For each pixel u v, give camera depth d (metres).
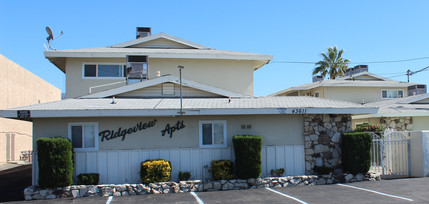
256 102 14.54
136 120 13.62
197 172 13.73
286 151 14.17
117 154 13.42
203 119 13.95
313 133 14.32
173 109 13.05
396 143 15.02
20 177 17.95
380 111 21.33
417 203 10.10
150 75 20.66
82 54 19.56
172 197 11.88
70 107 13.00
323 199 10.96
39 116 12.55
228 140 14.01
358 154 13.72
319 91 30.53
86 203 11.24
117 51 20.38
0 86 24.14
